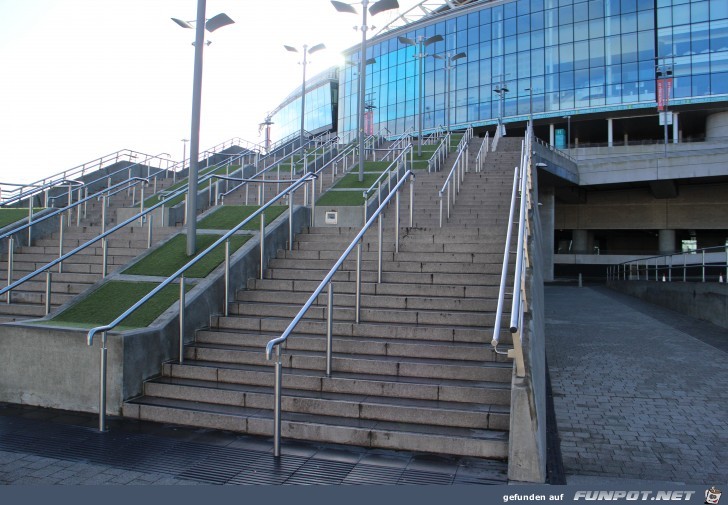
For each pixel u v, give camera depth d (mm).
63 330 6809
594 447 5965
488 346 6812
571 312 18969
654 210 47281
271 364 7062
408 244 9953
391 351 6969
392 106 64938
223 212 12477
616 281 30250
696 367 10039
